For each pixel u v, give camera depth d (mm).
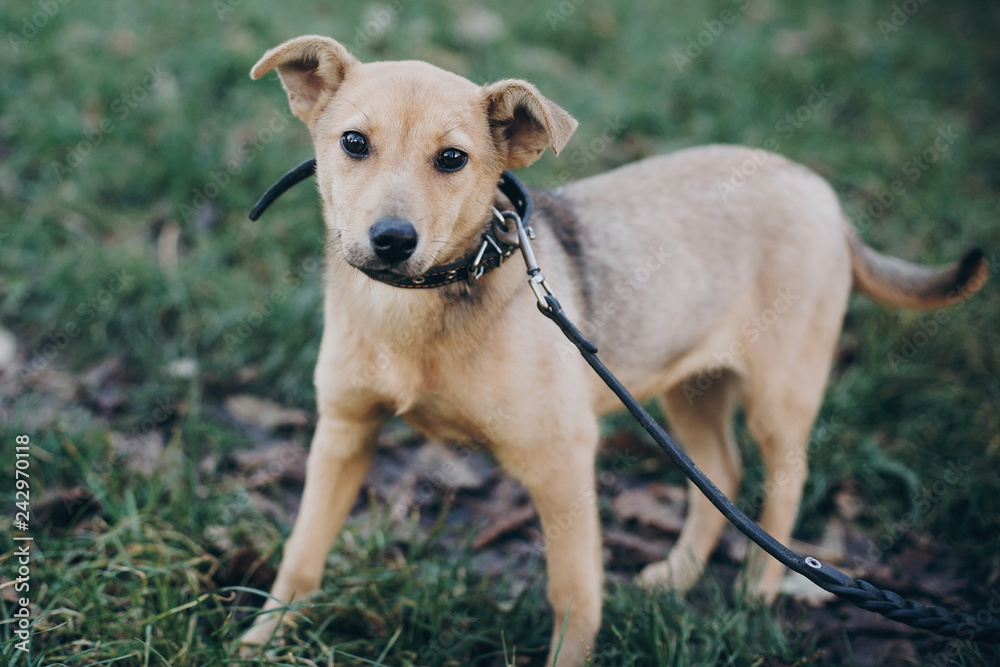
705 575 3104
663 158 3041
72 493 2955
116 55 4871
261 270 4098
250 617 2482
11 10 5023
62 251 3980
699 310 2834
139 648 2312
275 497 3182
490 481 3457
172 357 3707
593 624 2479
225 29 5184
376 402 2412
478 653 2658
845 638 2711
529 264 2131
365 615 2625
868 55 6098
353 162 2123
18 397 3436
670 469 3619
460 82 2240
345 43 5160
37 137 4336
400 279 2182
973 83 5996
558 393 2365
